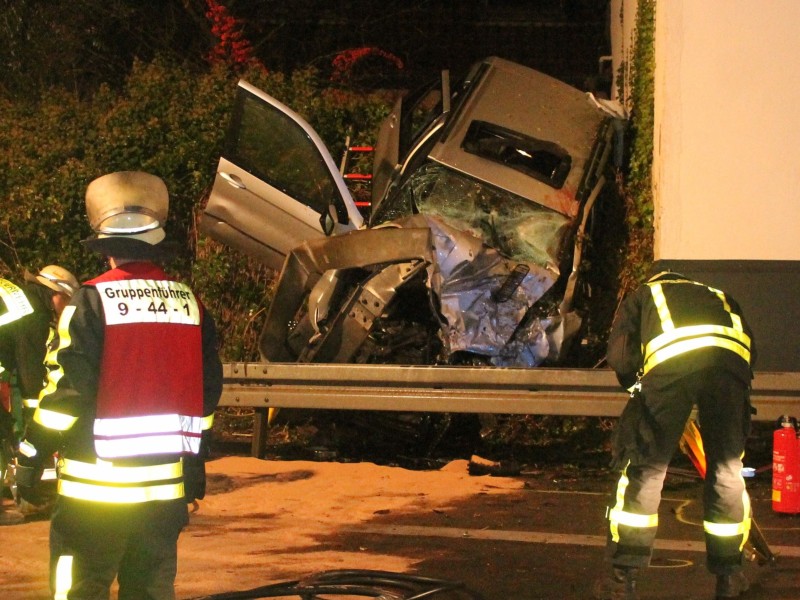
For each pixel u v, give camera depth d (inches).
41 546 239.9
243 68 647.1
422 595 196.7
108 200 149.9
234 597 197.5
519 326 345.1
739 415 200.7
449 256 331.6
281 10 722.8
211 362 153.2
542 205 355.3
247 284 446.6
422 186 361.4
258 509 279.3
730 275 355.6
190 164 457.4
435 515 274.8
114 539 142.2
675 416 199.0
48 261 459.5
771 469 319.0
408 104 418.3
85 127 480.7
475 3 732.7
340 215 362.6
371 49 669.9
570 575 222.8
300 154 368.2
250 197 372.5
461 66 728.3
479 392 321.1
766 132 353.7
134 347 143.1
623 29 516.1
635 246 402.6
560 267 352.2
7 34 648.4
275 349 341.4
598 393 315.0
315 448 364.8
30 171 467.5
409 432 357.7
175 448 143.9
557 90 390.6
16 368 258.7
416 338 349.7
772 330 352.8
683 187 359.3
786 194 352.8
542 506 285.6
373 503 286.8
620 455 201.6
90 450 142.1
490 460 342.0
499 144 373.1
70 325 141.6
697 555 238.7
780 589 211.6
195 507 173.9
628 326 209.9
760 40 352.8
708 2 354.9
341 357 335.6
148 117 472.1
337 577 208.8
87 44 682.8
